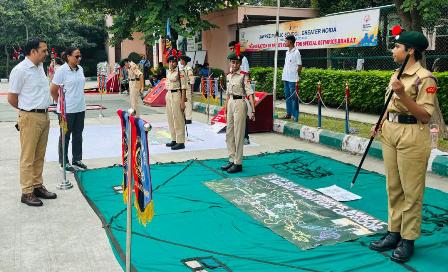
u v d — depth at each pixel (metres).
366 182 6.13
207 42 19.20
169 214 4.97
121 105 15.23
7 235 4.45
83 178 6.41
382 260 3.84
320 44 13.23
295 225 4.64
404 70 3.80
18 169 6.95
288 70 10.33
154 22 14.78
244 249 4.09
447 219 4.77
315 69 13.37
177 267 3.73
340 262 3.81
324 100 12.69
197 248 4.11
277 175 6.50
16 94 5.20
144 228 4.57
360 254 3.96
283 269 3.69
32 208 5.21
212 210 5.09
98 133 9.88
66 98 6.51
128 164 3.09
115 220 4.78
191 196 5.59
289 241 4.25
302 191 5.76
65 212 5.09
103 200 5.45
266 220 4.79
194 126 10.84
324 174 6.55
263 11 16.56
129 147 3.06
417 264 3.77
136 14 15.72
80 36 31.23
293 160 7.36
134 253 4.00
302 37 13.92
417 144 3.73
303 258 3.88
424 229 4.51
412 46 3.69
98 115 12.71
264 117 9.99
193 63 20.00
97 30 32.16
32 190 5.37
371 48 12.94
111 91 20.58
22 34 29.36
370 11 11.33
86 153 8.02
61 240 4.34
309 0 18.52
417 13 9.46
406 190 3.81
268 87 15.24
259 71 15.54
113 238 4.30
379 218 4.84
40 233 4.50
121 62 19.62
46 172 6.76
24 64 5.21
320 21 13.09
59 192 5.81
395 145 3.89
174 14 15.05
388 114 3.97
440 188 5.89
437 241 4.21
